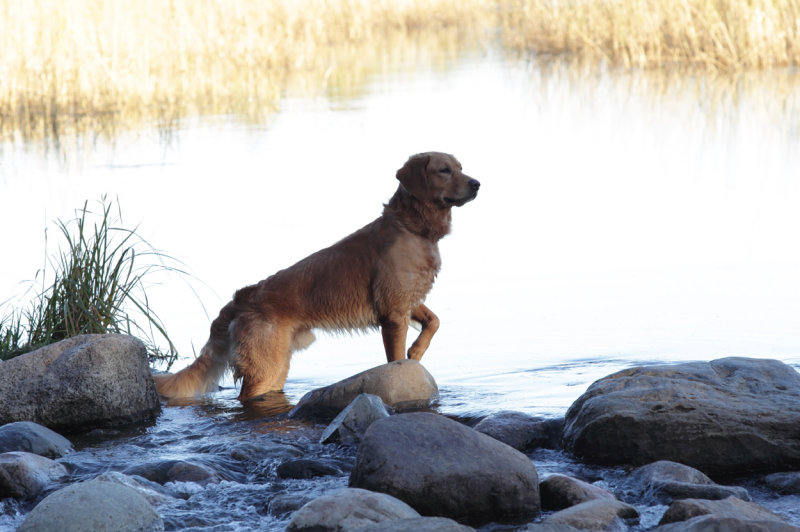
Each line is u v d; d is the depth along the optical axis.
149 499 4.46
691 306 7.64
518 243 9.91
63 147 15.59
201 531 4.18
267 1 25.09
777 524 3.63
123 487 4.23
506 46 26.56
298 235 10.18
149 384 6.30
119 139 16.14
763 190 11.47
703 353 6.55
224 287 8.66
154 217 11.12
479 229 10.55
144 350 6.34
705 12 21.36
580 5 25.02
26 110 18.44
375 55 26.39
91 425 5.95
